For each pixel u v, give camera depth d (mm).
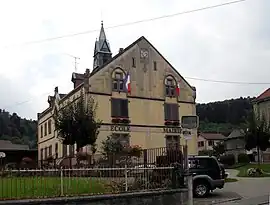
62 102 43625
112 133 38062
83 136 29922
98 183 12859
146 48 42375
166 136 41562
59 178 12133
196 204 17141
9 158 49812
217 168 19828
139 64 41500
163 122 41719
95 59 47969
